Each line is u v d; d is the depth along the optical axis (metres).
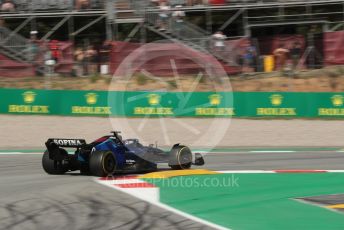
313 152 54.28
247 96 74.25
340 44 91.25
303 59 90.94
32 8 96.44
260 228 24.67
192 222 25.58
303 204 29.83
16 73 87.69
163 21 90.69
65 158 36.16
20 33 99.25
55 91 75.25
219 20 97.88
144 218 26.12
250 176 38.81
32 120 72.50
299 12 96.88
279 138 64.06
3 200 29.78
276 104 73.81
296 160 48.16
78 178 36.06
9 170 42.53
